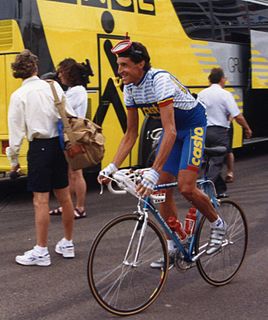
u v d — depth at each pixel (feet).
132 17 33.42
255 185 33.71
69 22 29.96
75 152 18.33
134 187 14.89
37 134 18.74
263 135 47.37
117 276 15.02
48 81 19.19
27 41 28.22
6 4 28.30
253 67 44.24
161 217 15.80
